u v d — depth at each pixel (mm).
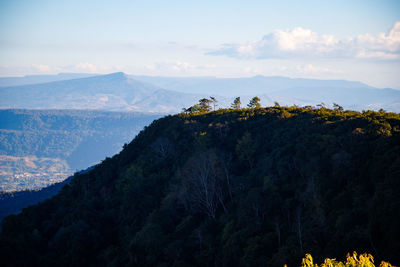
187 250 52031
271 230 47312
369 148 51062
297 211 46875
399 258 31609
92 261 60750
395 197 36438
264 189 54000
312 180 49344
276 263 39031
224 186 63906
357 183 46250
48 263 58250
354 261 21719
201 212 60812
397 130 53812
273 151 65000
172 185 66500
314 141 60094
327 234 40531
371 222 36719
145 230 55750
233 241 46375
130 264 53719
